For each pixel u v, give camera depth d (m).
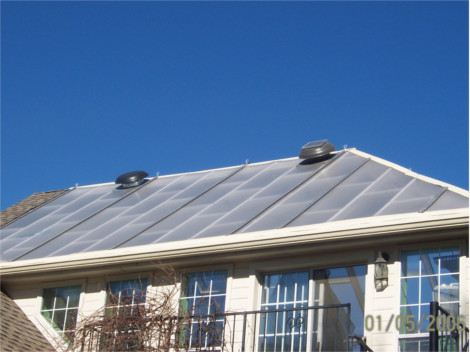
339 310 15.25
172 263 16.61
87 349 15.29
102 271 17.20
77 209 20.75
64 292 17.80
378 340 14.63
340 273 15.59
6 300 17.83
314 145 19.86
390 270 15.08
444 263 14.75
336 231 15.16
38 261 17.45
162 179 21.58
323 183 18.00
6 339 16.22
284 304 15.82
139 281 17.05
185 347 14.88
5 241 19.48
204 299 16.31
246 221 16.88
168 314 15.09
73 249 17.81
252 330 15.66
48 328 17.44
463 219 14.30
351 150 19.70
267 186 18.83
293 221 16.19
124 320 15.05
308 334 15.34
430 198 15.59
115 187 21.84
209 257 16.28
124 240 17.56
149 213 19.05
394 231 14.79
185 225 17.59
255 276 16.09
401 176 17.20
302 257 15.87
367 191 16.83
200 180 20.66
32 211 21.39
